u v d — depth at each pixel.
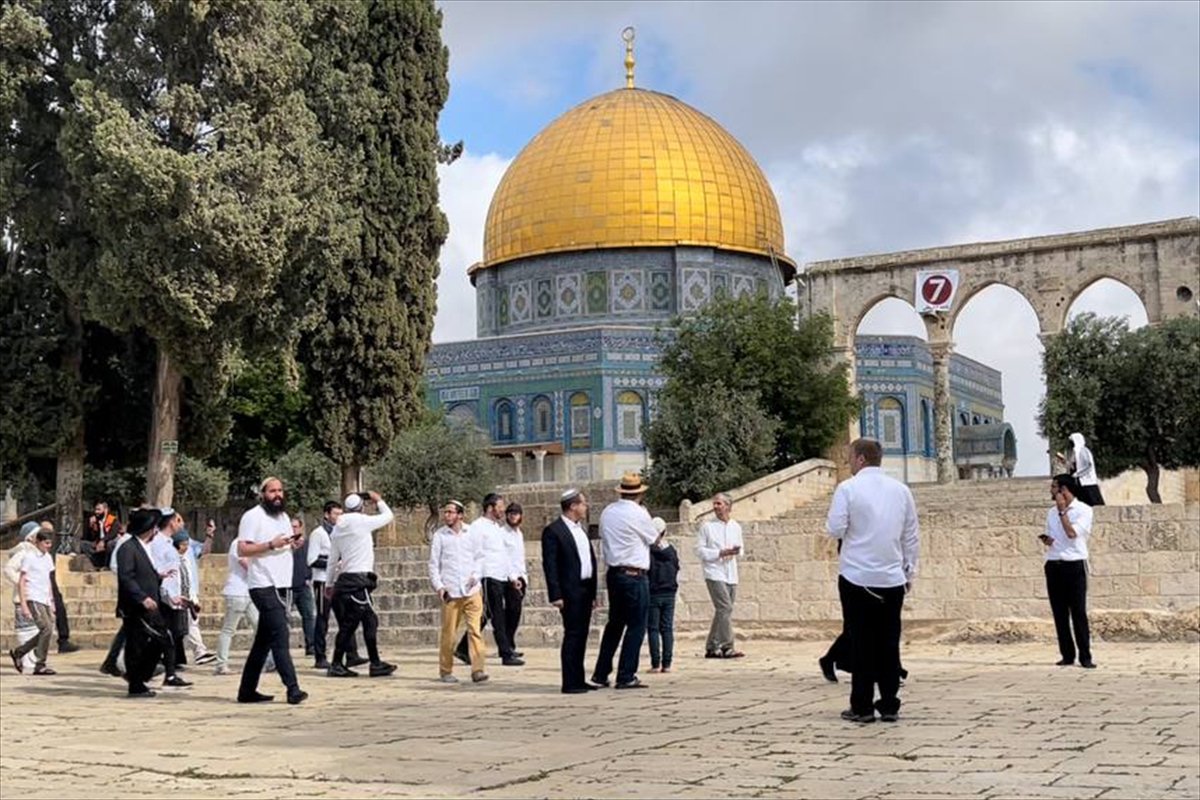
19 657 22.30
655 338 59.16
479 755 10.96
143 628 17.69
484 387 66.50
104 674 21.83
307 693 17.14
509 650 20.75
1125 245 46.22
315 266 33.34
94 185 29.47
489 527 20.84
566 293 68.50
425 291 37.91
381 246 36.62
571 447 64.06
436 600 28.11
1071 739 11.02
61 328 34.88
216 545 46.81
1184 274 45.25
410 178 37.16
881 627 12.23
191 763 11.02
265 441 48.41
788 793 8.80
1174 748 10.51
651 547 18.91
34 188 31.92
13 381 34.19
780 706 13.98
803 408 46.88
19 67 31.11
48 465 38.50
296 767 10.57
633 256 67.75
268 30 31.41
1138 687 15.07
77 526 34.88
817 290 50.88
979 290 48.97
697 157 68.75
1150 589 23.34
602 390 63.62
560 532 16.20
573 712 14.05
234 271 30.48
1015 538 24.53
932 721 12.26
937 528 25.12
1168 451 41.19
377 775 10.05
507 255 70.44
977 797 8.49
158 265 29.72
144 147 29.31
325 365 36.53
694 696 15.25
